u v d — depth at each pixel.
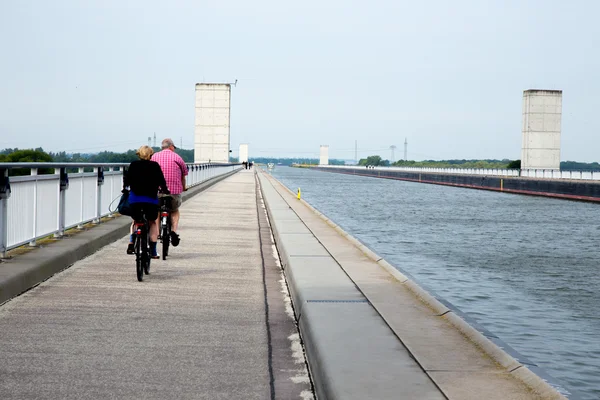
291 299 11.34
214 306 10.52
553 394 5.57
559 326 15.15
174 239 15.36
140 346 8.07
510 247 31.89
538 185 92.00
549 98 105.19
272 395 6.50
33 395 6.29
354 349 7.17
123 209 12.41
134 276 13.02
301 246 16.78
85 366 7.22
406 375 6.27
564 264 26.06
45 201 14.91
